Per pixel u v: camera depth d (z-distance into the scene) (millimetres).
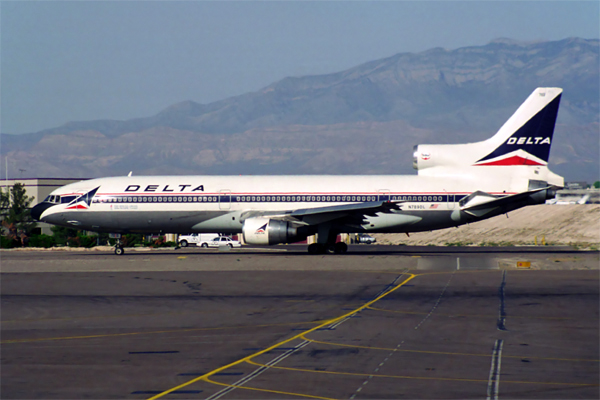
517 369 29219
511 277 64938
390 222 94375
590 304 48094
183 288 59156
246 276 68000
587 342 34906
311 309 46781
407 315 43781
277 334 37656
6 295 55281
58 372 29344
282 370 29281
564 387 26406
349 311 45594
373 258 82938
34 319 43750
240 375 28484
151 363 30828
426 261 79312
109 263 80500
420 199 93812
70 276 69312
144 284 62125
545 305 47719
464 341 35281
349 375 28359
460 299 50938
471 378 27750
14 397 25609
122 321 42688
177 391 26172
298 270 73875
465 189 94000
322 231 94125
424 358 31406
